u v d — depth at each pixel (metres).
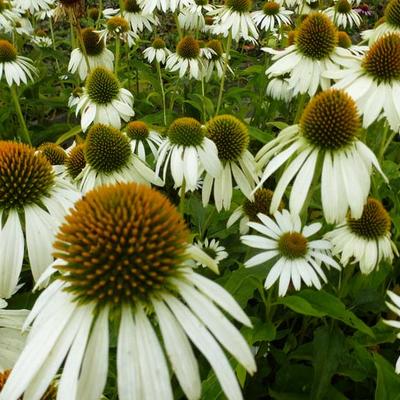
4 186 0.24
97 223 0.16
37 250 0.23
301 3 0.66
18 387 0.14
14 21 0.68
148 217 0.16
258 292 0.31
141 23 0.67
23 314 0.23
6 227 0.23
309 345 0.29
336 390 0.27
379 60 0.30
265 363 0.29
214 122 0.33
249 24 0.52
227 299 0.15
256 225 0.30
